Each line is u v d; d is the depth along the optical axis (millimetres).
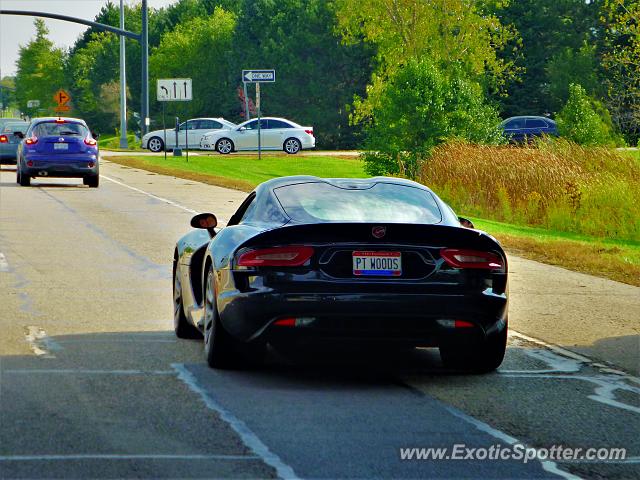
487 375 16672
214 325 16203
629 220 48750
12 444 11836
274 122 105125
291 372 16453
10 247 32625
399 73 70938
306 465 11273
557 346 19453
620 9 163250
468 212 55781
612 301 25297
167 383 15320
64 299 23172
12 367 16172
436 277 15523
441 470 11250
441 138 68938
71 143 59688
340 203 16578
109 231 37594
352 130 186125
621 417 13969
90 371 16016
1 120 81250
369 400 14594
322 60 188125
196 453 11641
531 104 171125
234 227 16906
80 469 10945
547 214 51469
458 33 123062
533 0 173875
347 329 15312
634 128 122125
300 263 15328
